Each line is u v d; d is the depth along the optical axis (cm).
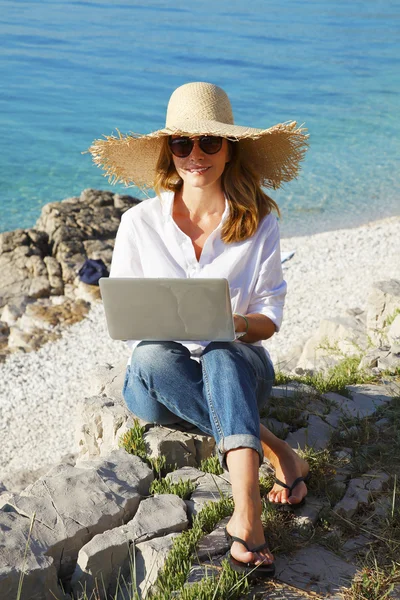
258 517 284
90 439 413
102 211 1474
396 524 321
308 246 1501
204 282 302
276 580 284
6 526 295
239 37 4925
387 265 1349
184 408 334
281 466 332
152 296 313
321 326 696
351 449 382
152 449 370
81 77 3562
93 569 286
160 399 339
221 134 334
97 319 1173
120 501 324
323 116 2845
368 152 2361
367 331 638
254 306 360
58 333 1132
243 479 286
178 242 359
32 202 1920
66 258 1301
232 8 6719
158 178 370
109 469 347
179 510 321
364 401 441
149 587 279
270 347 1027
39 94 3198
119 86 3384
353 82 3562
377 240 1521
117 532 302
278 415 411
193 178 350
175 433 377
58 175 2153
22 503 312
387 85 3509
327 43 4819
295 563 295
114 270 368
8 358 1067
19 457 841
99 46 4425
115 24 5378
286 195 1956
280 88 3362
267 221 361
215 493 341
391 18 6419
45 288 1236
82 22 5422
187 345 364
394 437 393
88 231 1388
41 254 1336
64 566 296
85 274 1240
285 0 7788
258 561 277
